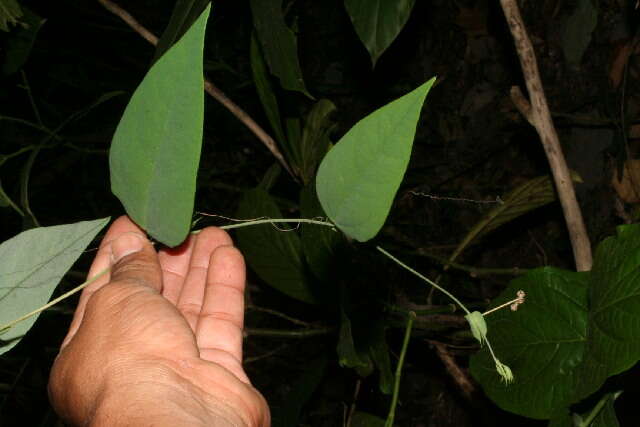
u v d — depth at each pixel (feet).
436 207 3.83
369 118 1.20
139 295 1.40
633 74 3.55
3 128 4.10
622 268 1.73
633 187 3.34
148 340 1.34
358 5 1.87
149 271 1.50
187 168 1.32
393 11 1.85
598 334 1.75
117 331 1.35
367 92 4.16
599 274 1.79
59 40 4.22
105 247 1.63
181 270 1.74
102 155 4.24
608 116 3.59
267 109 2.41
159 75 1.27
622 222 3.40
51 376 1.43
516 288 1.95
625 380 2.04
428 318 2.78
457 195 3.83
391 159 1.20
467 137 3.94
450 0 4.11
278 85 2.45
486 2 4.05
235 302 1.62
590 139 3.58
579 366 1.86
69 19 4.17
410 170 3.92
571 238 2.19
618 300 1.72
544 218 3.62
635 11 3.54
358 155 1.23
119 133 1.36
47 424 2.85
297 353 3.76
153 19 4.36
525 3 3.92
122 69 4.30
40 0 4.15
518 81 3.94
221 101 2.64
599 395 1.85
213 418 1.27
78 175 4.23
